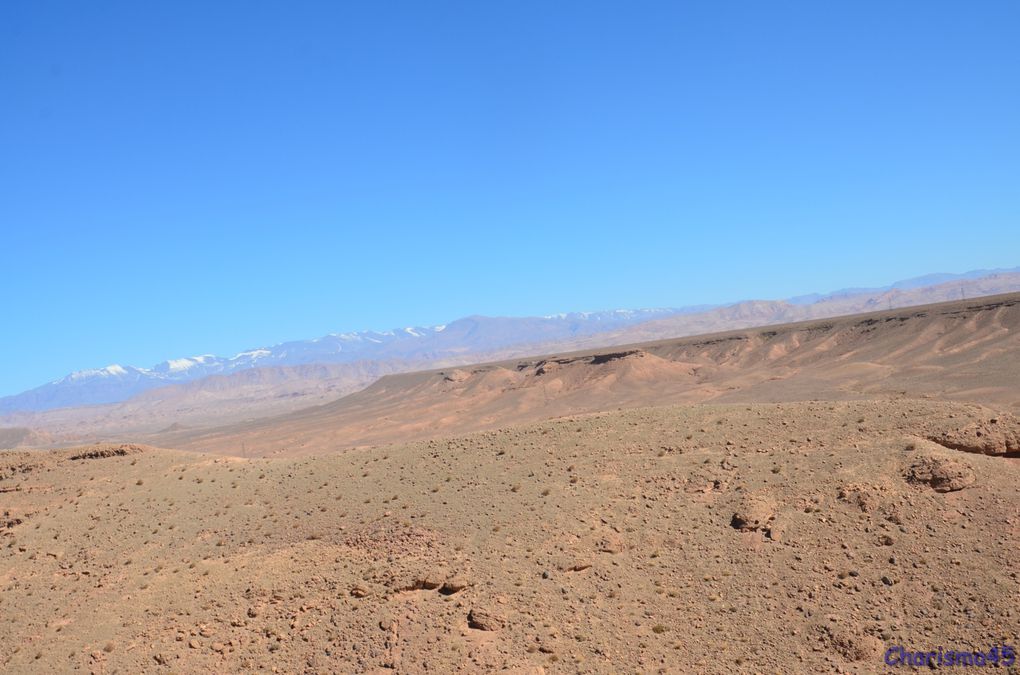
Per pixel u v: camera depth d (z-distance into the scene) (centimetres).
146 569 4162
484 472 4659
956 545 3447
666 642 3206
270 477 5253
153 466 5691
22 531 4800
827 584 3394
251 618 3525
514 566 3666
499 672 3031
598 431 4975
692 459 4400
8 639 3622
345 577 3706
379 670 3120
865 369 12975
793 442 4366
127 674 3256
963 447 4038
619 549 3772
